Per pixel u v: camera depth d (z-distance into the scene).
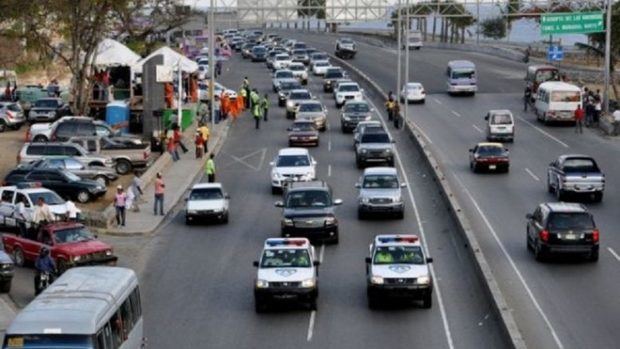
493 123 81.69
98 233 55.22
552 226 46.53
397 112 90.25
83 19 90.31
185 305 42.47
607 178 67.19
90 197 62.56
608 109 94.06
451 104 105.88
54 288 30.86
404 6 110.19
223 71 144.75
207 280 46.28
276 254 41.69
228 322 39.88
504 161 69.19
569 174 59.88
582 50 167.38
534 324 38.03
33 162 67.19
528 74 104.94
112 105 88.19
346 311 40.88
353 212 59.50
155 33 120.00
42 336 27.94
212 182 66.75
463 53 171.50
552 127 90.31
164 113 83.38
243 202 63.34
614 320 38.38
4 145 83.50
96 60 93.19
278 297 40.38
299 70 125.12
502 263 47.09
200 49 145.75
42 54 102.06
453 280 44.94
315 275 41.50
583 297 41.47
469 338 37.00
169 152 76.81
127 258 50.59
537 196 62.06
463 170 71.00
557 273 45.22
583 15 96.62
